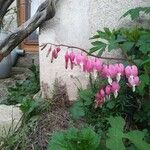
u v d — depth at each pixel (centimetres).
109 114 41
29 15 76
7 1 53
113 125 32
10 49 48
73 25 46
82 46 46
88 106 43
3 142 40
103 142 34
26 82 56
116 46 39
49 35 46
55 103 46
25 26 47
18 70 74
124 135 31
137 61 37
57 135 34
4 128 42
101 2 45
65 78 47
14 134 41
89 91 44
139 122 40
